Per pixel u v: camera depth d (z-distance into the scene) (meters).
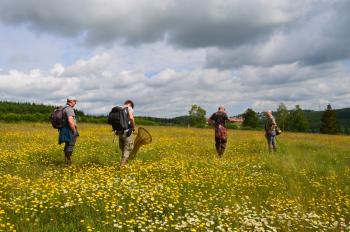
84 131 29.56
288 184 12.06
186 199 8.98
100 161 14.13
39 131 27.80
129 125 12.73
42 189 8.52
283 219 8.45
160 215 8.08
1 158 13.27
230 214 8.30
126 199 8.57
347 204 9.86
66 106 13.18
